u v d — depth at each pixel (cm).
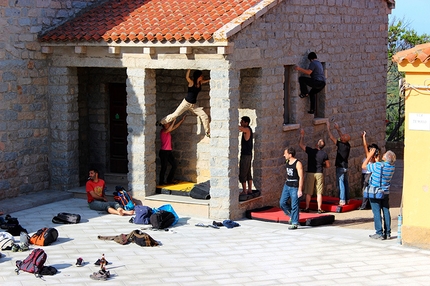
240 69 1766
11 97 1769
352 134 2312
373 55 2422
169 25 1711
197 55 1661
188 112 1903
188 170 1917
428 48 1352
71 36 1778
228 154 1656
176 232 1561
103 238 1478
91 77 2036
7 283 1193
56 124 1878
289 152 1617
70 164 1889
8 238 1388
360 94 2348
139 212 1620
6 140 1764
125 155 2050
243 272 1274
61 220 1606
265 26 1773
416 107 1370
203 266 1309
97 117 2045
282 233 1565
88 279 1218
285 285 1201
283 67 1875
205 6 1797
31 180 1847
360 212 1895
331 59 2139
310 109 2033
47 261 1320
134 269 1282
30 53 1814
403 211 1422
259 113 1788
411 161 1394
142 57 1736
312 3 2009
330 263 1327
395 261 1331
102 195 1772
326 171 2170
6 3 1733
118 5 1942
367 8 2353
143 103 1756
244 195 1739
